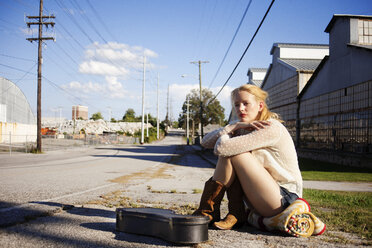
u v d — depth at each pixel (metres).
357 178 9.89
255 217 2.62
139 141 64.69
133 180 7.77
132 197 4.77
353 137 15.34
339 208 4.31
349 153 15.48
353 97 15.44
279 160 2.47
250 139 2.33
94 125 90.69
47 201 3.87
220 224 2.60
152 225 2.29
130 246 2.11
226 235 2.49
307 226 2.45
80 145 39.72
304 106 21.33
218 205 2.64
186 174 10.46
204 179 8.76
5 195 4.30
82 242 2.16
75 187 5.75
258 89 2.60
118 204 3.93
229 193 2.63
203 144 2.71
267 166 2.45
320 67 18.92
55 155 21.72
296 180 2.50
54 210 3.17
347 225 3.12
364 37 15.86
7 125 35.66
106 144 50.56
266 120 2.52
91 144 45.19
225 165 2.46
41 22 24.12
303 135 21.47
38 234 2.31
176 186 6.79
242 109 2.58
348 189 7.30
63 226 2.58
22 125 38.44
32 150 24.22
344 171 12.58
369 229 2.96
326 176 10.46
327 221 3.29
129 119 127.75
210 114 89.19
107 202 4.09
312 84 20.17
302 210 2.43
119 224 2.46
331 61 17.73
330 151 17.50
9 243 2.06
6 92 39.56
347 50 16.09
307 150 20.61
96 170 10.68
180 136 112.19
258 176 2.36
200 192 5.65
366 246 2.35
